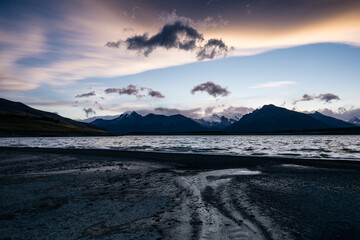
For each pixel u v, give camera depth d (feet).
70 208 36.24
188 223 30.66
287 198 41.73
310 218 32.01
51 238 25.82
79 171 73.72
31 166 85.35
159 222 30.86
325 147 177.78
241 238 26.35
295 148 170.09
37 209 35.78
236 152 141.59
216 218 32.45
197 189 49.11
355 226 28.99
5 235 26.61
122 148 185.16
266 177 61.57
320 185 51.39
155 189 49.16
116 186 52.11
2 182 56.29
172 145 231.91
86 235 26.66
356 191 45.85
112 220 31.35
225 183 54.70
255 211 35.06
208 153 134.92
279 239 26.03
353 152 133.08
